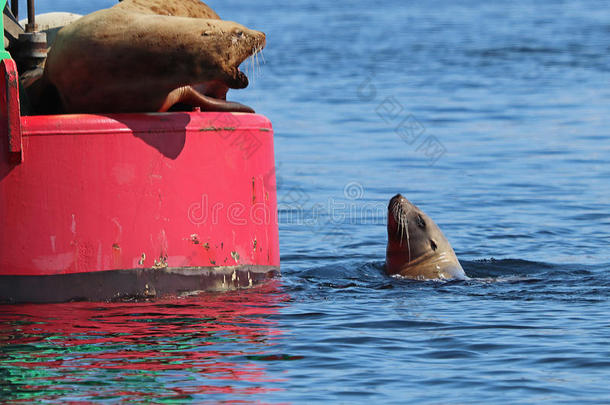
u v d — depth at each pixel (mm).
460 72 142375
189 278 31344
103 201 29891
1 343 25250
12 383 21891
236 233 32438
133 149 30156
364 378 22891
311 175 66438
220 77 29688
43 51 33156
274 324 28016
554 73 139250
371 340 26375
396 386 22328
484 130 90500
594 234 47594
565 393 21750
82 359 23859
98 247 29938
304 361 24234
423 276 37156
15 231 29562
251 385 22188
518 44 183625
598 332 27156
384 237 47375
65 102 30906
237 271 32531
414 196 59281
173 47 29125
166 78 29719
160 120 30656
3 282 29750
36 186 29438
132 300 30375
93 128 29688
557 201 57188
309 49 178375
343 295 32719
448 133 88938
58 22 38156
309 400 21250
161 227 30703
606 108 103938
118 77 29719
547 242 45812
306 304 30953
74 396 21047
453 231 48906
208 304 30281
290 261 41312
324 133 88062
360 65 151375
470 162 72938
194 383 22188
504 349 25469
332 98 112875
